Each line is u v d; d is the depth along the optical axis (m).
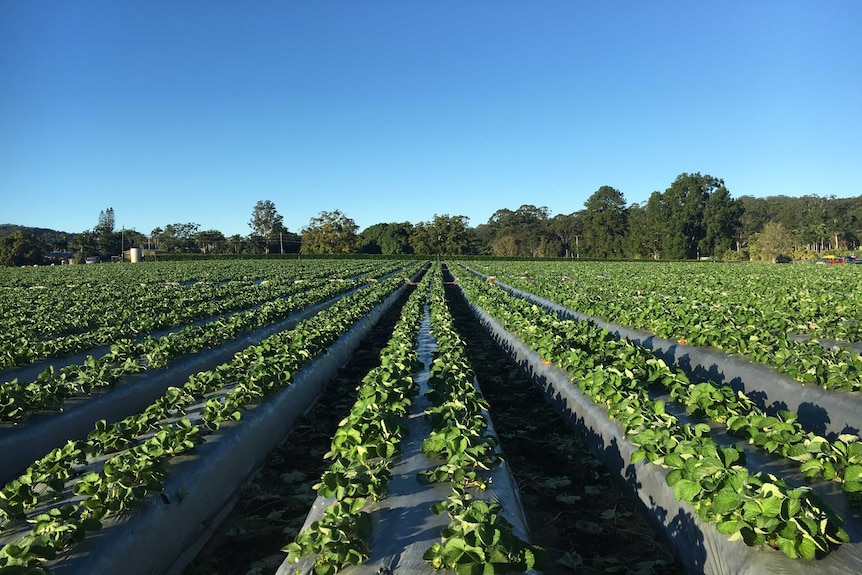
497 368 12.44
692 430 5.93
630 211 117.75
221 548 5.43
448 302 26.55
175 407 7.20
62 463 5.39
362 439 5.62
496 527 3.72
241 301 19.78
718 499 4.08
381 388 7.13
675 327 11.70
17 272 43.03
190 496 5.38
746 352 9.70
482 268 50.88
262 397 7.90
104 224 113.94
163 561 4.78
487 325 17.52
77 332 13.80
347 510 4.21
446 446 5.50
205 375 8.34
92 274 38.69
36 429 7.23
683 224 83.75
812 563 3.66
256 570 4.98
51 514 4.26
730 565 3.99
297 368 9.49
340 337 13.55
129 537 4.47
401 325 13.62
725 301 17.06
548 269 47.84
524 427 8.59
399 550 4.08
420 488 5.06
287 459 7.58
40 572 3.71
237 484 6.40
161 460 5.41
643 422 6.02
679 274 36.03
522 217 126.81
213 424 6.45
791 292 20.06
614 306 16.08
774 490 3.86
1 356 10.03
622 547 5.25
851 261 59.06
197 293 22.42
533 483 6.63
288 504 6.16
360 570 3.86
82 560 4.09
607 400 7.25
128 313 15.60
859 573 3.56
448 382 7.67
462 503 4.38
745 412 6.36
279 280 32.31
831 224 91.94
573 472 6.93
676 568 4.80
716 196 84.12
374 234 126.62
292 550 3.98
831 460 4.84
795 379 8.16
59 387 7.88
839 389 7.50
